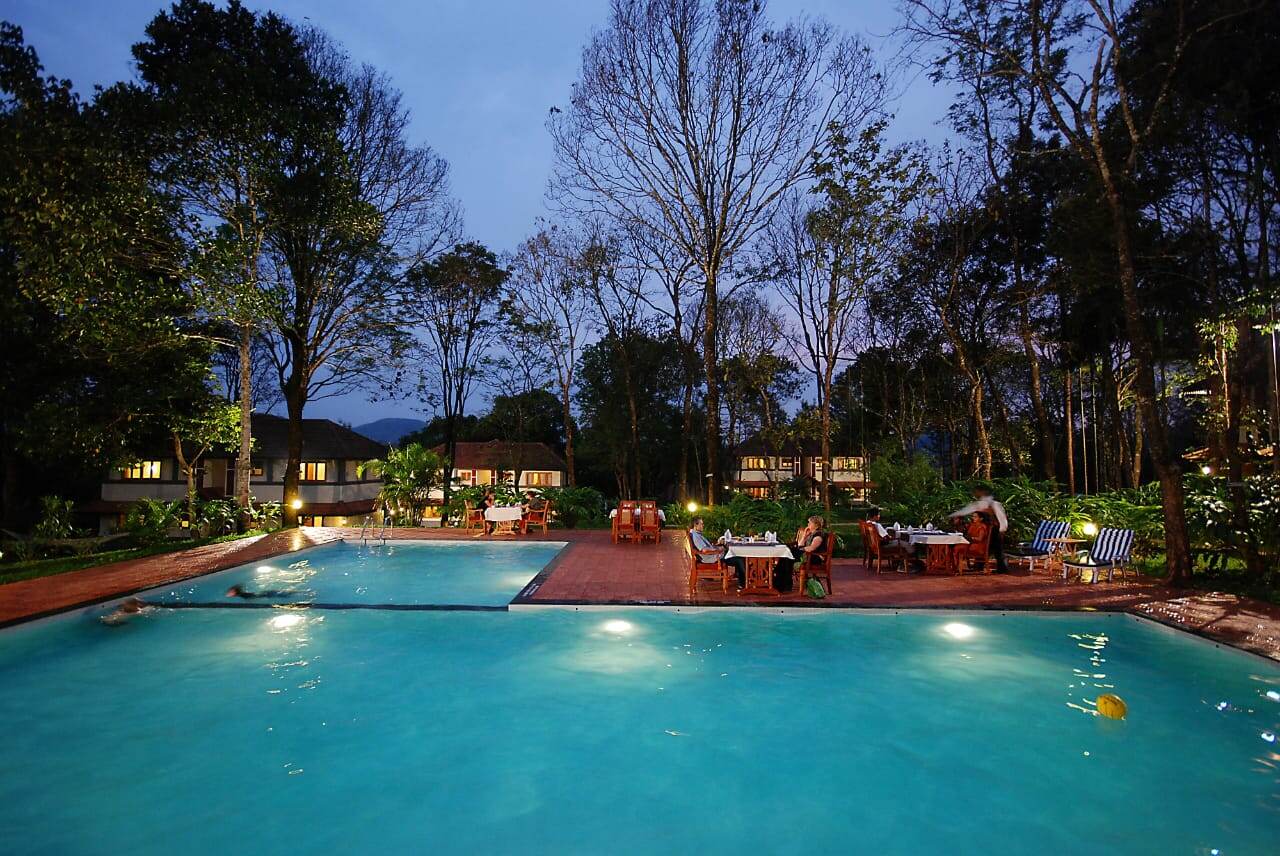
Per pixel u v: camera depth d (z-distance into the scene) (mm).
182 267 17875
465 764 5414
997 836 4402
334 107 21141
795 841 4367
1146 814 4652
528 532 19328
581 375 45719
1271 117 14391
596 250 34531
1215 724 6121
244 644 8406
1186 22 14047
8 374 20500
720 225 21828
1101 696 6391
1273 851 4207
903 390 41219
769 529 15445
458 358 33156
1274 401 14289
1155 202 16828
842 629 8984
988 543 12672
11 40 17156
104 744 5684
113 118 17219
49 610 9141
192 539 18438
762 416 46562
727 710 6469
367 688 6984
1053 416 40250
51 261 16453
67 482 33125
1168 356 20062
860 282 23516
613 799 4898
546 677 7312
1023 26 13938
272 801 4828
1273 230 15461
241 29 21188
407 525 22688
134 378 20875
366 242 22359
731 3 20328
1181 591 10742
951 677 7312
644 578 11812
